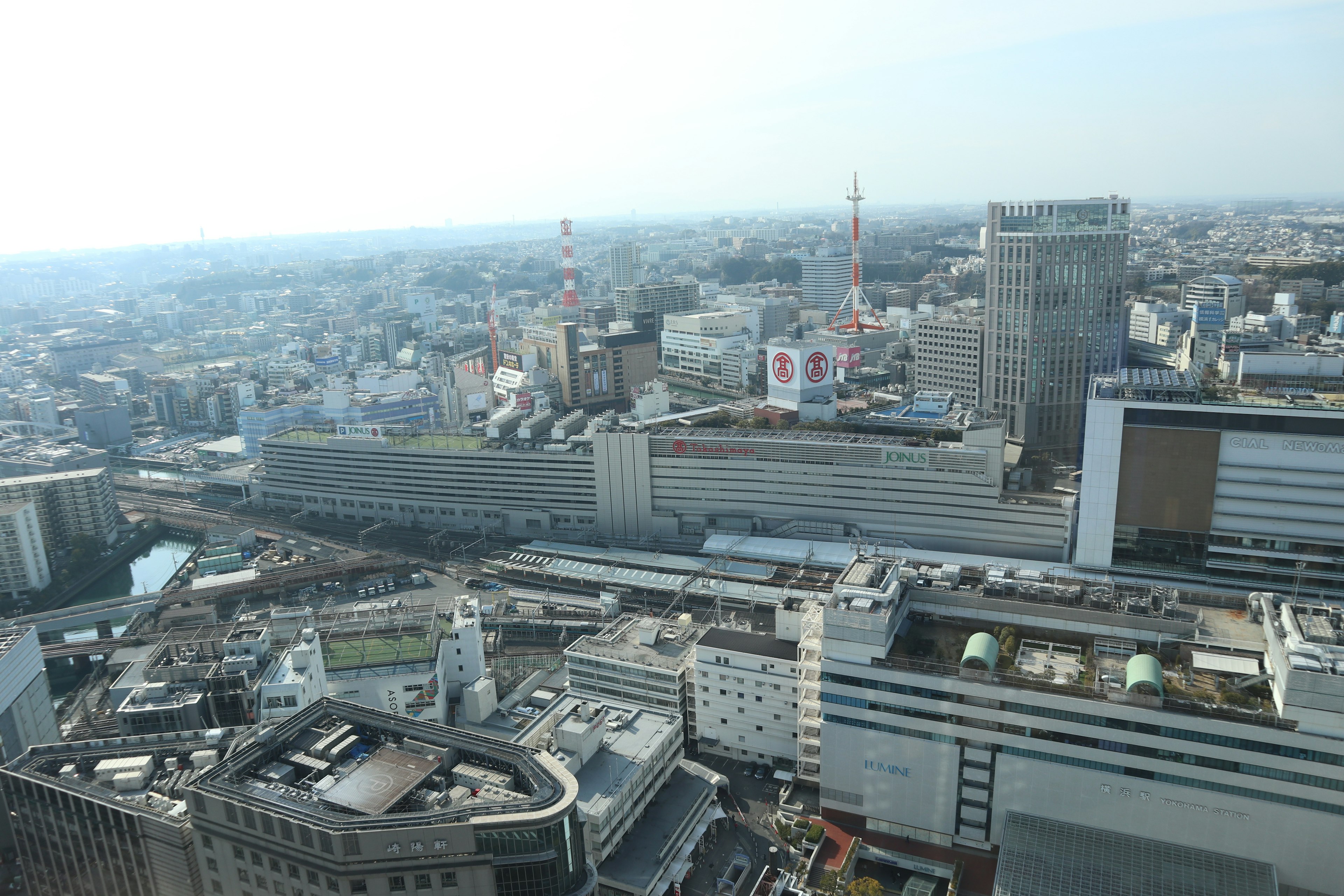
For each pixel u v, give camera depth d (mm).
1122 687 138125
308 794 108000
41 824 127875
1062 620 159750
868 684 152125
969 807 149250
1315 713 123750
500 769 113375
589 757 155000
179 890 117438
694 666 187750
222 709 182625
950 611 167500
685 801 159625
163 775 133000
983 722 144750
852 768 157500
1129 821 138375
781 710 179250
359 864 99688
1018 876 133125
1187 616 156625
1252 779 129000
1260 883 127875
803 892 144125
